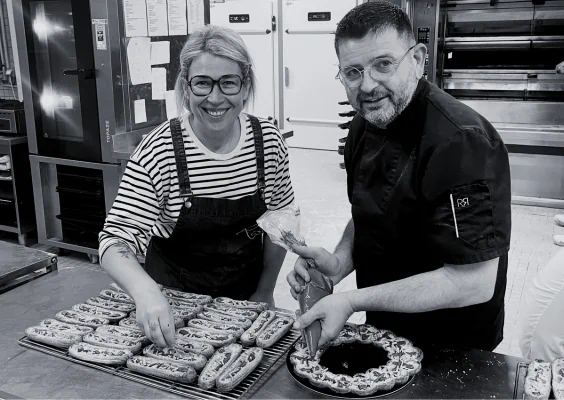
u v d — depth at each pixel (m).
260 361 1.43
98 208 4.11
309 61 7.79
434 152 1.41
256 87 1.91
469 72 5.58
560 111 5.39
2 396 1.32
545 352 1.76
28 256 2.22
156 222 1.96
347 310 1.42
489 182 1.35
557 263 1.77
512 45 5.32
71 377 1.39
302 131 8.16
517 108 5.52
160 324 1.44
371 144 1.62
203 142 1.88
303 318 1.41
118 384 1.36
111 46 3.62
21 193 4.52
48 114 4.14
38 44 3.99
